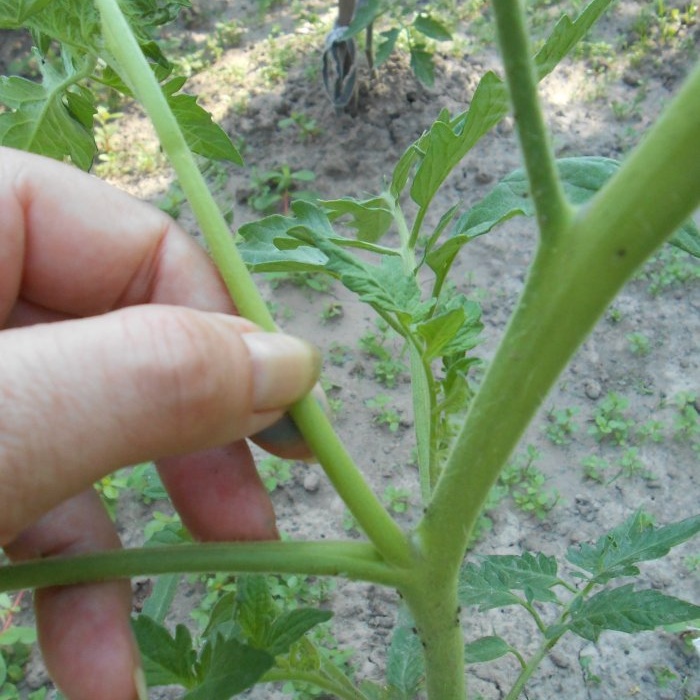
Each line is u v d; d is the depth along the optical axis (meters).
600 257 0.08
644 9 0.55
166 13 0.16
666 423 0.37
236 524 0.17
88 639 0.14
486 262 0.44
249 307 0.12
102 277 0.17
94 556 0.10
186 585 0.33
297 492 0.36
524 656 0.30
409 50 0.52
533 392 0.09
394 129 0.50
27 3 0.13
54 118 0.17
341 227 0.46
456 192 0.48
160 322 0.11
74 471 0.10
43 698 0.29
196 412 0.11
